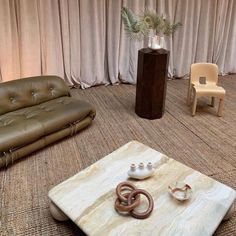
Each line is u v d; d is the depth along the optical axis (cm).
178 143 272
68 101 288
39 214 180
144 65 301
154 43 305
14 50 358
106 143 268
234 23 474
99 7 387
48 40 373
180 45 457
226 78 491
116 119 321
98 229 134
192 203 150
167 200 151
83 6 379
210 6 447
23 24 346
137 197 148
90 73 419
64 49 389
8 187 204
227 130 301
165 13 427
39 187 204
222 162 242
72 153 249
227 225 175
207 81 346
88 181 165
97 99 382
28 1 341
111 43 418
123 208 140
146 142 273
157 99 314
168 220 139
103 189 159
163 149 261
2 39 339
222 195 157
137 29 310
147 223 137
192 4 434
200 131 297
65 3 367
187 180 168
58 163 234
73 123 270
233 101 383
